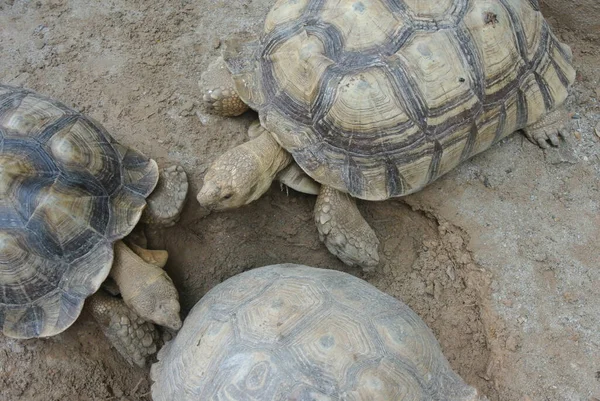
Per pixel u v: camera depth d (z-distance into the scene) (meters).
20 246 1.03
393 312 0.95
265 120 1.12
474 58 1.09
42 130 1.09
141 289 1.08
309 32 1.11
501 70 1.12
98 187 1.10
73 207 1.06
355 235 1.15
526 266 1.15
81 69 1.32
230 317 0.93
